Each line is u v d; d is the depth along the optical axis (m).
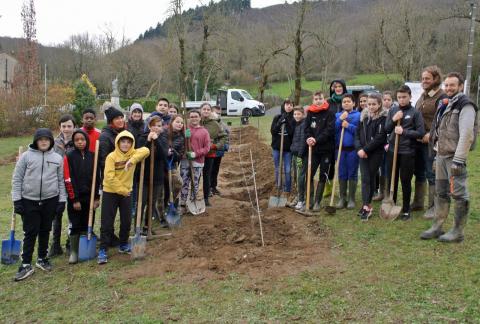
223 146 8.93
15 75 37.16
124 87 46.84
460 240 5.49
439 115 5.61
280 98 41.00
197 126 7.86
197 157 7.81
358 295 4.36
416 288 4.41
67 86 31.62
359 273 4.82
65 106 29.84
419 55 24.14
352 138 7.21
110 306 4.60
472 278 4.50
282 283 4.72
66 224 8.02
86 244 6.02
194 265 5.41
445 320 3.82
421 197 6.98
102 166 6.27
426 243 5.55
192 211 7.75
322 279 4.75
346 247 5.64
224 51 31.02
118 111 6.38
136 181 6.96
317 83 43.53
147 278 5.20
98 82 50.19
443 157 5.50
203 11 26.52
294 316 4.07
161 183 7.01
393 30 23.91
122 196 6.02
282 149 8.07
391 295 4.29
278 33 25.80
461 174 5.34
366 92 7.71
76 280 5.38
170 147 7.47
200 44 28.95
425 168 6.74
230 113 33.81
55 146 6.38
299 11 17.23
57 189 5.77
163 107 7.78
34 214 5.63
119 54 46.62
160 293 4.75
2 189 13.05
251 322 4.02
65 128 6.40
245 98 33.72
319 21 20.23
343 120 7.09
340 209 7.43
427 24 23.84
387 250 5.42
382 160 6.96
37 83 32.75
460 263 4.88
